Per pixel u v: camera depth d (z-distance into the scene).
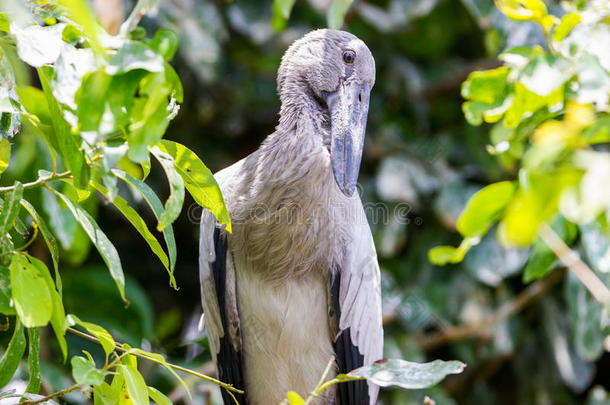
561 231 5.77
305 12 10.00
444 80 10.28
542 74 4.61
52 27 4.02
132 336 8.26
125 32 4.01
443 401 8.99
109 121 3.66
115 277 4.07
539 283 9.27
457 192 9.44
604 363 10.40
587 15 4.73
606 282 6.05
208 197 4.49
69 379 8.14
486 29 9.59
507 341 9.31
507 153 5.77
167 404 4.41
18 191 4.05
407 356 9.02
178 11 9.08
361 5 9.77
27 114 4.29
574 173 4.01
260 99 10.02
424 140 9.95
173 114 4.27
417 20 10.23
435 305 9.34
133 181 4.33
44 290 3.92
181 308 10.19
